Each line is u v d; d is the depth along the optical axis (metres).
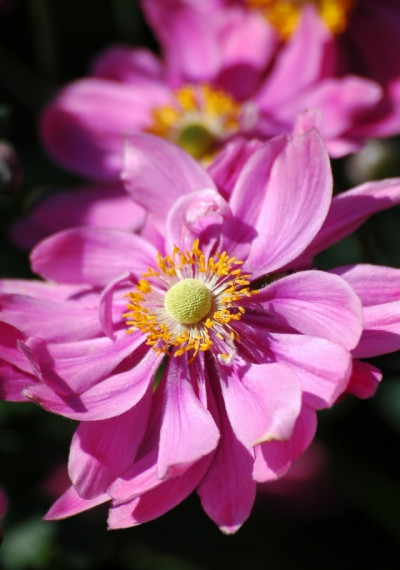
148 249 0.38
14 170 0.42
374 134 0.43
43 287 0.38
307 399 0.35
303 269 0.37
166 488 0.36
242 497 0.36
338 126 0.42
